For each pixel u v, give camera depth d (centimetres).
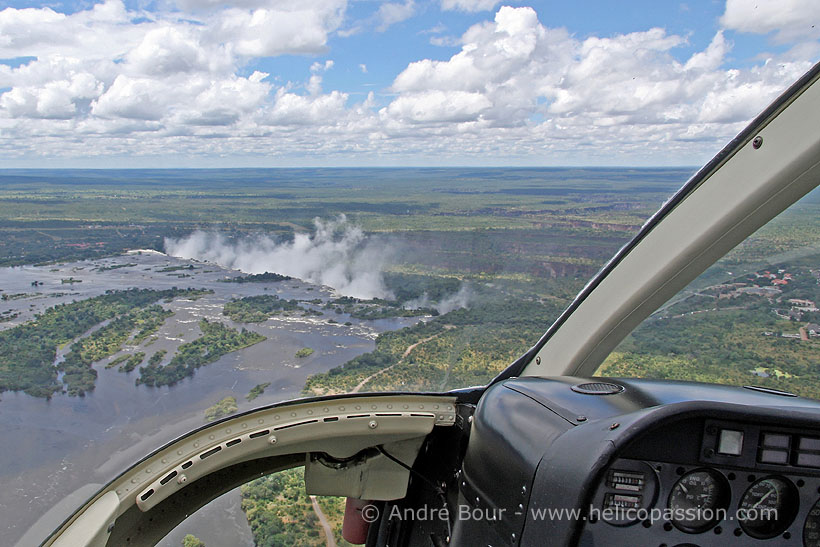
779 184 189
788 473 142
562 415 162
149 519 236
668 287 228
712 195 208
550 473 143
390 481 260
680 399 175
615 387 188
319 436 242
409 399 252
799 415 140
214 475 253
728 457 140
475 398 252
